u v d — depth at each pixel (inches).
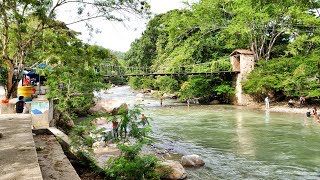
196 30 1871.3
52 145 276.8
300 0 1382.9
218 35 1807.3
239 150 570.3
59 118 640.4
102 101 1012.5
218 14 1648.6
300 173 432.5
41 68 746.2
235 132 751.1
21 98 468.4
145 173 267.3
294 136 688.4
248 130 774.5
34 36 609.6
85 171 276.4
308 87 1196.5
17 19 556.4
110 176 254.7
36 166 148.8
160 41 2341.3
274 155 530.6
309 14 1457.9
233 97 1531.7
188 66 1684.3
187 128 819.4
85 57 651.5
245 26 1453.0
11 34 597.3
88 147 313.3
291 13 1387.8
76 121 790.5
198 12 1615.4
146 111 1201.4
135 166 252.5
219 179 405.4
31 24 668.1
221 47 1761.8
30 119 308.7
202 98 1660.9
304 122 886.4
